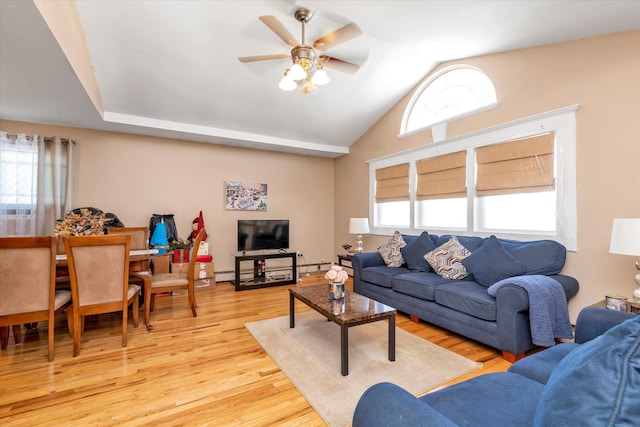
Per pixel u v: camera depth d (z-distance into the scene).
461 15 2.56
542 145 3.05
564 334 2.36
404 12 2.59
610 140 2.58
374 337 2.82
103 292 2.54
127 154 4.62
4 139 3.79
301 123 4.96
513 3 2.28
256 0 2.67
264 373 2.19
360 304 2.52
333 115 4.85
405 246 3.97
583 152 2.74
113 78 3.48
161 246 4.39
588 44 2.71
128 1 2.64
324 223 6.39
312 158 6.26
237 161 5.48
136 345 2.66
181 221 5.00
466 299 2.63
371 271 3.84
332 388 1.98
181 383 2.06
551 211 3.08
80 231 2.98
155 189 4.81
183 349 2.58
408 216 4.74
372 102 4.66
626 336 0.67
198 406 1.81
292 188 6.03
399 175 4.78
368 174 5.46
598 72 2.65
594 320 1.58
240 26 2.98
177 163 4.98
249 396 1.91
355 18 2.80
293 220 6.04
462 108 3.92
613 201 2.56
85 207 4.29
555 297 2.35
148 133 4.62
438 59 3.79
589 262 2.70
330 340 2.75
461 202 3.98
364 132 5.54
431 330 3.02
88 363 2.33
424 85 4.34
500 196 3.52
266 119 4.72
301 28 3.00
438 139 4.11
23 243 2.23
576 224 2.79
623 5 2.11
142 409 1.78
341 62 2.91
